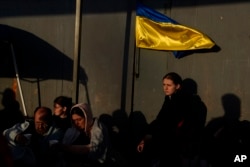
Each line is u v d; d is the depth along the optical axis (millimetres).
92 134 4109
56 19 5277
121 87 5113
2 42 5227
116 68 5125
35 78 5359
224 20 4805
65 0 5242
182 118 4422
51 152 4152
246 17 4750
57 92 5297
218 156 4652
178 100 4488
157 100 5012
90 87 5199
